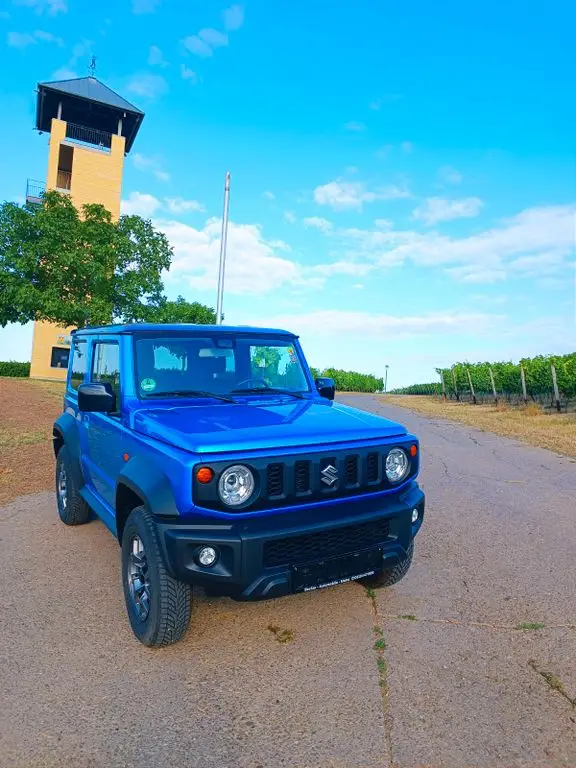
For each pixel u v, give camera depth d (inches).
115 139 1513.3
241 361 178.7
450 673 127.9
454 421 670.5
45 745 104.0
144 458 136.9
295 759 101.0
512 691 121.2
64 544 209.9
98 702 116.8
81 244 927.7
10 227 920.9
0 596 166.1
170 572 123.9
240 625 150.2
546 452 430.9
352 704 116.6
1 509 255.1
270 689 121.7
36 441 417.4
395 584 177.2
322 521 129.7
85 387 153.6
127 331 165.6
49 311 888.3
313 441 131.1
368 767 99.0
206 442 121.0
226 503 120.0
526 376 906.7
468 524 241.9
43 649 137.1
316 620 153.0
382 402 1082.7
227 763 100.1
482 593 170.9
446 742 105.3
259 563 121.8
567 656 135.3
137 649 137.6
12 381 1010.7
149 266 977.5
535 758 101.3
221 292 604.7
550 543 217.2
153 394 159.9
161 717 112.3
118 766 99.4
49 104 1513.3
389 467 142.5
